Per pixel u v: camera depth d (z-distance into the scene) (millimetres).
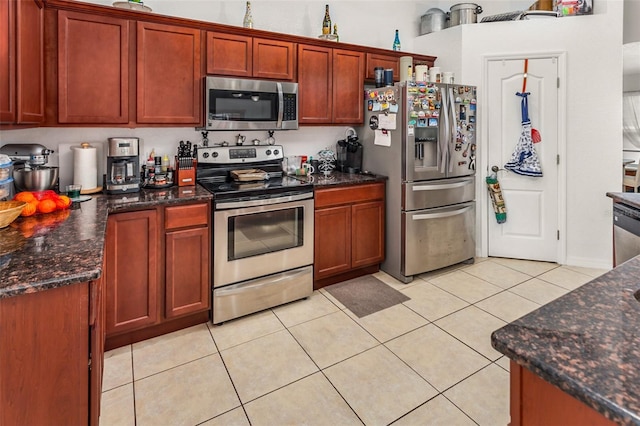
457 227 3510
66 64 2221
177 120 2602
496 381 1951
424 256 3326
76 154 2430
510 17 3682
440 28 4016
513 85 3648
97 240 1450
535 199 3691
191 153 2850
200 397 1850
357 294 3027
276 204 2691
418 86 3137
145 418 1710
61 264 1187
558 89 3520
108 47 2336
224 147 2992
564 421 647
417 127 3195
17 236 1485
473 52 3693
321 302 2889
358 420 1700
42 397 1105
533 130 3615
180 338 2385
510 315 2641
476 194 3807
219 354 2211
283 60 2969
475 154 3600
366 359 2154
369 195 3270
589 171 3494
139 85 2443
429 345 2285
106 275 2096
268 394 1870
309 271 2900
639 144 6121
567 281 3225
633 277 1028
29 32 1896
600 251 3529
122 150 2436
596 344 698
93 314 1171
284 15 3330
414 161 3215
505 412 1732
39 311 1082
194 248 2428
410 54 3643
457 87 3371
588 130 3467
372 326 2520
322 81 3193
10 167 1888
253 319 2635
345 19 3705
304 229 2857
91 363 1180
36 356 1088
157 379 1980
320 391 1890
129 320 2248
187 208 2373
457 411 1744
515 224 3783
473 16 3848
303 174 3359
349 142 3543
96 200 2246
